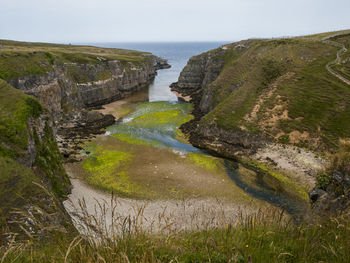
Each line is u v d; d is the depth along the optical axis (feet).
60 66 236.22
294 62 212.64
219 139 173.88
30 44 434.30
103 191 108.17
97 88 283.79
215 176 125.29
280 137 152.05
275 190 112.06
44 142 115.03
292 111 163.94
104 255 15.10
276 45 258.57
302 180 119.65
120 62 351.87
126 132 192.75
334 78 176.45
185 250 18.67
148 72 460.96
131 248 16.06
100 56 337.52
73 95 244.01
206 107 255.50
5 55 196.13
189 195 105.50
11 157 88.12
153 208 92.89
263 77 214.90
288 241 19.15
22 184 74.13
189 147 167.02
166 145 168.35
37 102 123.75
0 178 72.13
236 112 184.14
